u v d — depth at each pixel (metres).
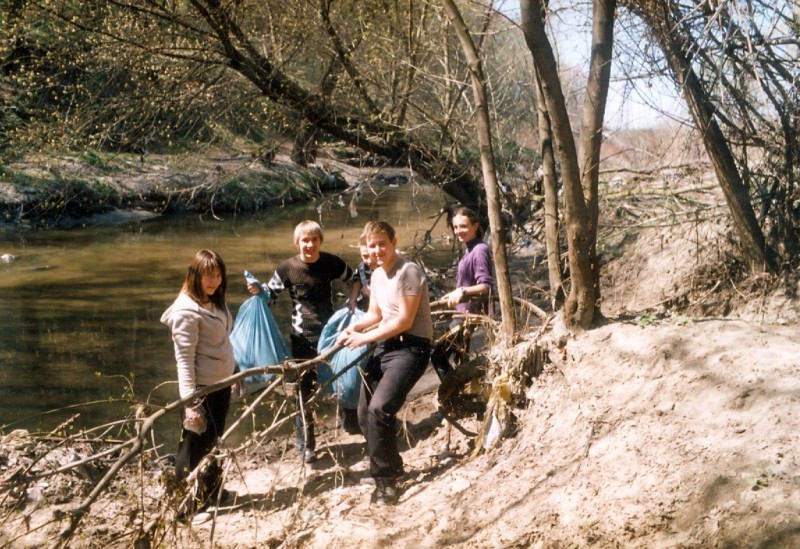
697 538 3.40
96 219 16.91
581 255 5.04
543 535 3.79
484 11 9.26
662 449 3.95
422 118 10.85
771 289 6.39
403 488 4.81
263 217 18.67
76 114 11.21
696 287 7.12
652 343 4.75
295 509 4.73
